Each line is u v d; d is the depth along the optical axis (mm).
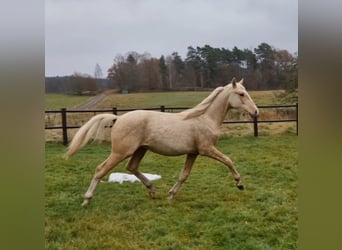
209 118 3648
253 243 2637
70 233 2771
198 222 3096
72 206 3463
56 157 5793
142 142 3516
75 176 4730
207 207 3502
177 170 5211
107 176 4785
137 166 3738
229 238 2754
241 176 4734
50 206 3443
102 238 2697
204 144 3615
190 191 4082
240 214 3264
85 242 2611
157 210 3396
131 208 3449
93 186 3516
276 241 2666
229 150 6348
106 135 3545
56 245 2533
